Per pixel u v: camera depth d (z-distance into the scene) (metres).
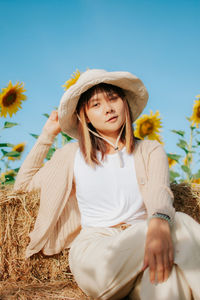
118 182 1.97
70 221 2.23
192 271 1.42
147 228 1.57
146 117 3.86
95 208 1.99
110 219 1.94
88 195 2.01
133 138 2.05
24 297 1.81
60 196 2.12
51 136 2.38
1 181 3.86
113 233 1.87
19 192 2.24
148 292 1.41
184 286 1.43
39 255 2.21
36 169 2.35
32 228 2.22
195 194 2.40
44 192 2.16
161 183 1.83
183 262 1.43
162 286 1.39
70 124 2.29
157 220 1.54
